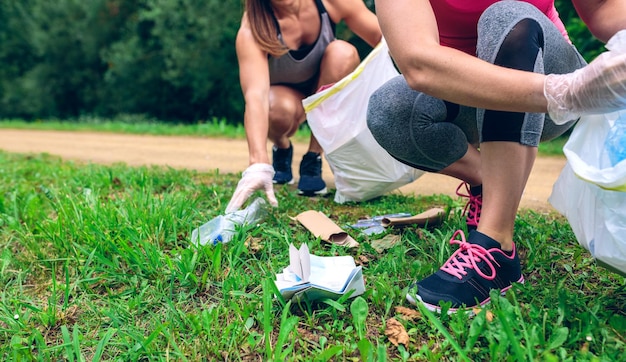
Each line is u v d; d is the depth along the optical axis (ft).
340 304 4.99
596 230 4.35
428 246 6.60
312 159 10.21
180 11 46.37
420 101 6.34
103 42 57.00
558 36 5.20
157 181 11.09
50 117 61.00
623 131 4.14
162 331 4.75
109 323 5.34
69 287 5.98
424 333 4.75
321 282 5.29
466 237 6.59
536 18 5.02
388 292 5.26
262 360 4.49
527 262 5.99
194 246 6.36
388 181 8.95
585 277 5.68
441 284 5.06
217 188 9.91
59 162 17.11
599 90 3.83
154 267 6.18
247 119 8.36
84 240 7.04
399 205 9.18
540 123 4.94
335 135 8.88
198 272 6.13
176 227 7.43
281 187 11.00
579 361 3.97
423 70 4.49
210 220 7.47
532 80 4.17
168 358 4.47
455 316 4.69
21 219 8.55
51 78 59.88
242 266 6.23
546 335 4.48
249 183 7.45
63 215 7.91
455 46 5.99
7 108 61.87
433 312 4.91
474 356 4.35
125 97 54.24
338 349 4.28
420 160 6.77
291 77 10.25
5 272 6.64
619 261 4.20
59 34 57.88
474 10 5.50
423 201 9.73
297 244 6.86
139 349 4.64
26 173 14.19
